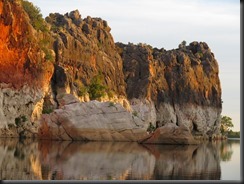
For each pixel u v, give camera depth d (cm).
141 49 13862
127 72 13488
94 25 12950
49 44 10281
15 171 3169
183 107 14188
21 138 8369
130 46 13962
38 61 9288
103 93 11456
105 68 12294
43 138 7962
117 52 13525
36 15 10131
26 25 9194
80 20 12575
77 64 11144
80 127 7750
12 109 8669
